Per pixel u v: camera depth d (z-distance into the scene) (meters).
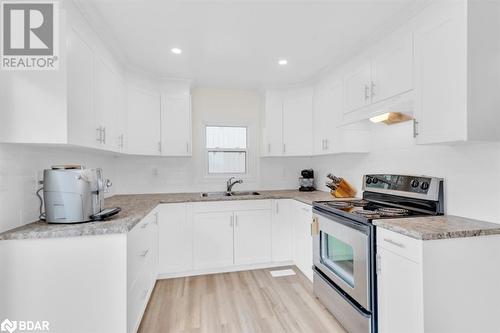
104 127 1.98
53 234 1.32
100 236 1.38
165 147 2.91
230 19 1.81
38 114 1.34
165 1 1.59
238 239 2.80
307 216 2.52
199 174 3.39
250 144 3.56
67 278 1.35
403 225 1.41
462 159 1.59
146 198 2.72
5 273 1.30
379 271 1.52
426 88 1.53
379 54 1.96
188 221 2.67
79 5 1.54
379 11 1.70
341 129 2.46
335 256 2.00
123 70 2.52
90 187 1.52
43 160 1.63
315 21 1.83
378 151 2.34
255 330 1.81
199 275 2.73
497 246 1.35
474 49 1.32
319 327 1.84
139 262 1.73
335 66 2.59
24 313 1.32
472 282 1.32
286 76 2.96
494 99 1.35
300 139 3.16
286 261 2.95
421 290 1.25
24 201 1.46
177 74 2.85
